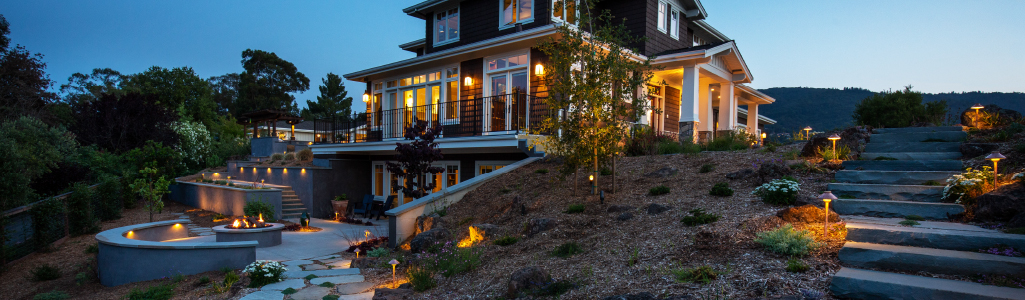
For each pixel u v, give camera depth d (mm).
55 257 9672
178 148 22203
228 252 7680
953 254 4082
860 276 3873
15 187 9156
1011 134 7625
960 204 5500
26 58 21266
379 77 17453
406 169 11773
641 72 8734
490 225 7816
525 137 11594
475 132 12602
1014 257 3943
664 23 16719
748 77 16531
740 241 5000
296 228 12391
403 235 9320
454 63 14859
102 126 20109
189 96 34375
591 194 8359
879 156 7898
